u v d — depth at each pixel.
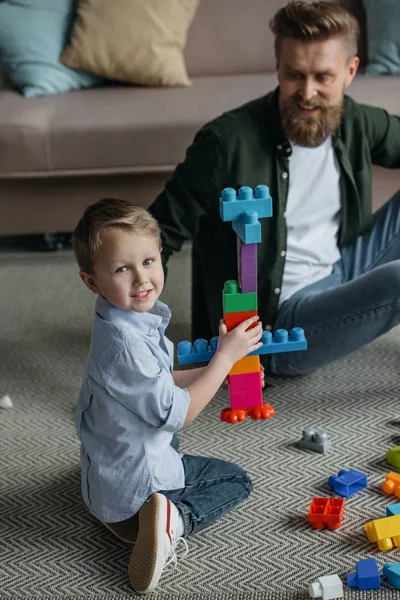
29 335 2.17
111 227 1.28
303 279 1.85
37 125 2.45
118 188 2.53
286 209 1.80
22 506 1.53
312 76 1.67
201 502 1.43
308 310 1.78
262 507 1.50
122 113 2.49
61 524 1.48
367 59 2.85
